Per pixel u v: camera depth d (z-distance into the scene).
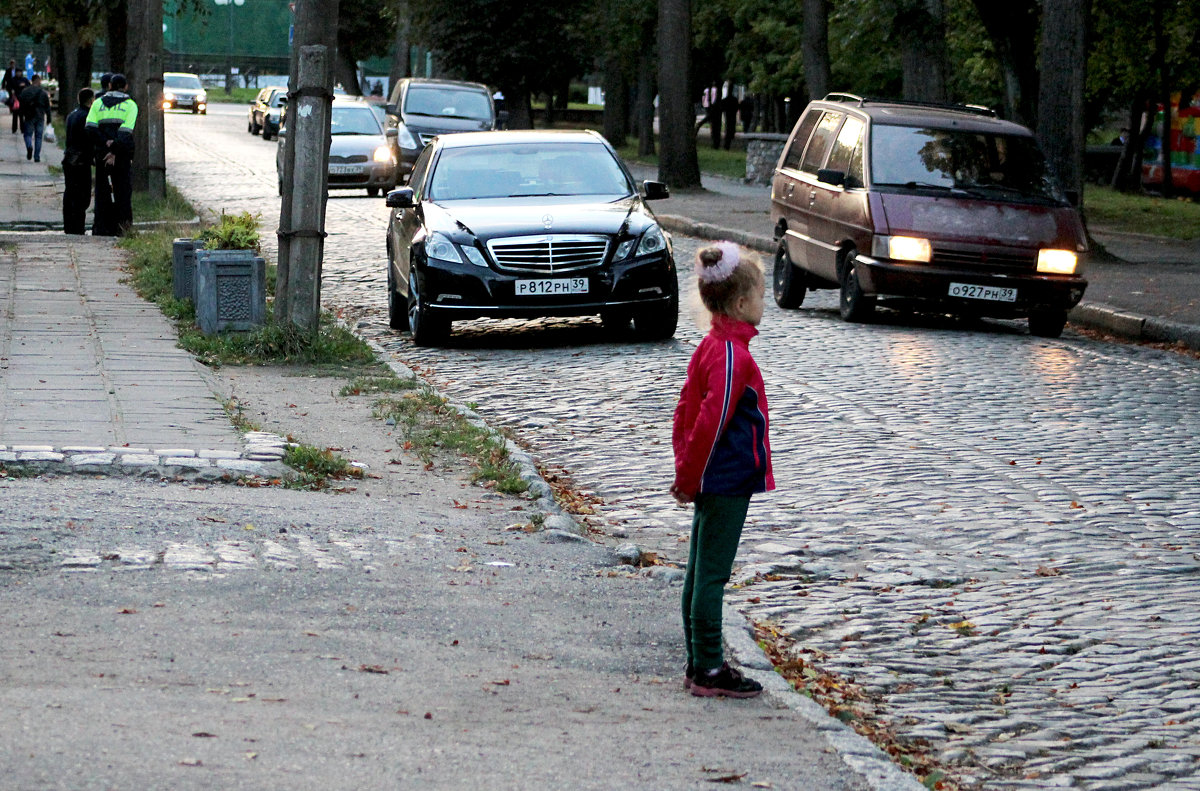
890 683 7.00
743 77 66.12
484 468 10.85
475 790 4.89
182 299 17.70
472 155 18.67
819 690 6.79
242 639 6.50
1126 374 16.22
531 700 6.07
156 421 11.45
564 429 12.82
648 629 7.43
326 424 12.16
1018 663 7.32
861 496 10.68
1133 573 8.96
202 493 9.48
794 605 8.23
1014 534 9.78
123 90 26.92
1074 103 26.64
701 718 6.05
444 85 44.94
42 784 4.51
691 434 6.28
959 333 19.03
